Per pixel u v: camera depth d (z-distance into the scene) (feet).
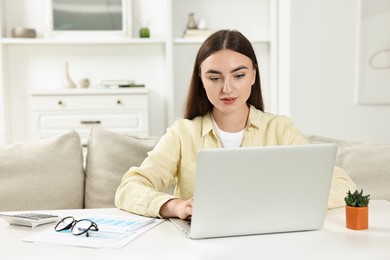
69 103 13.14
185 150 5.52
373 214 4.70
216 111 5.59
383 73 12.98
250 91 5.25
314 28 12.77
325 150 3.97
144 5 14.46
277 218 4.04
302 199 4.04
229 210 3.90
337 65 12.89
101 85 14.07
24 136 14.30
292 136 5.65
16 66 14.16
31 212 4.86
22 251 3.63
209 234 3.93
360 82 12.96
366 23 12.82
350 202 4.19
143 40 13.69
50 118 13.12
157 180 5.38
